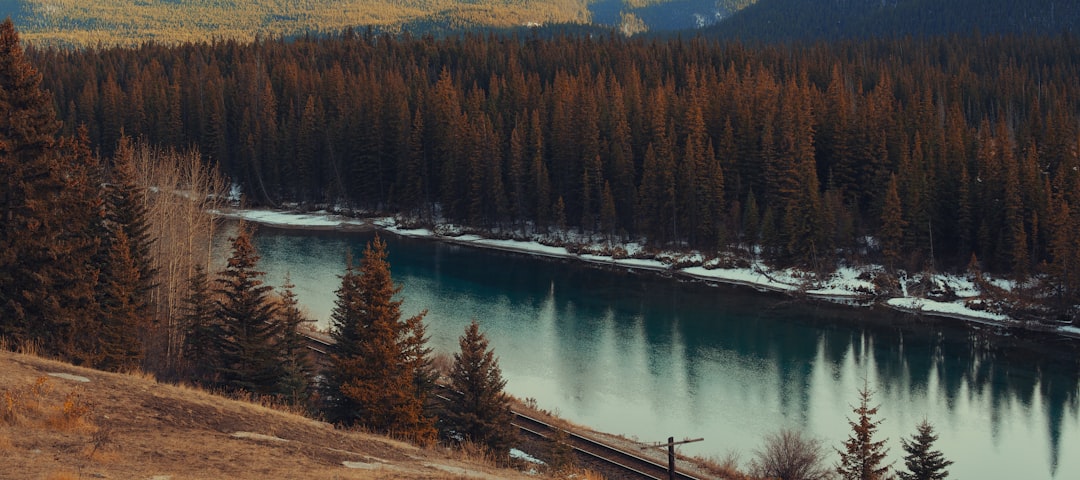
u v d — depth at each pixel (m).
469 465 22.83
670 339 62.84
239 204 123.50
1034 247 76.81
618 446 39.56
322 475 16.58
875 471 35.66
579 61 155.25
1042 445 44.62
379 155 119.31
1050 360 59.31
